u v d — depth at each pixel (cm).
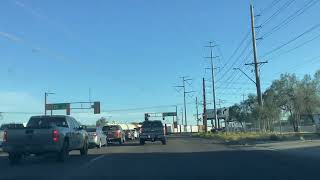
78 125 2711
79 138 2631
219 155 2694
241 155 2681
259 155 2673
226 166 2009
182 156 2638
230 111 10412
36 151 2248
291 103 9281
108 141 4819
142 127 4416
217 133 7231
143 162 2258
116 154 2872
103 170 1894
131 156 2677
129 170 1883
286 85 9444
